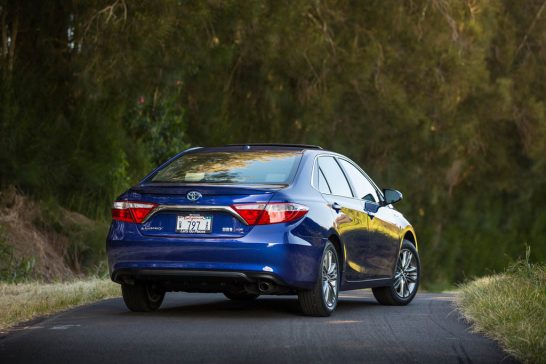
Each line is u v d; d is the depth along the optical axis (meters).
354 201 16.45
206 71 38.56
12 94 29.53
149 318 14.68
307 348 11.66
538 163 49.50
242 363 10.64
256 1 33.56
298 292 14.77
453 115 41.91
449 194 49.34
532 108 48.09
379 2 39.25
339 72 38.72
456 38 39.97
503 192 51.75
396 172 42.09
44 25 30.72
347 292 22.34
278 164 15.16
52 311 15.91
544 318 12.91
